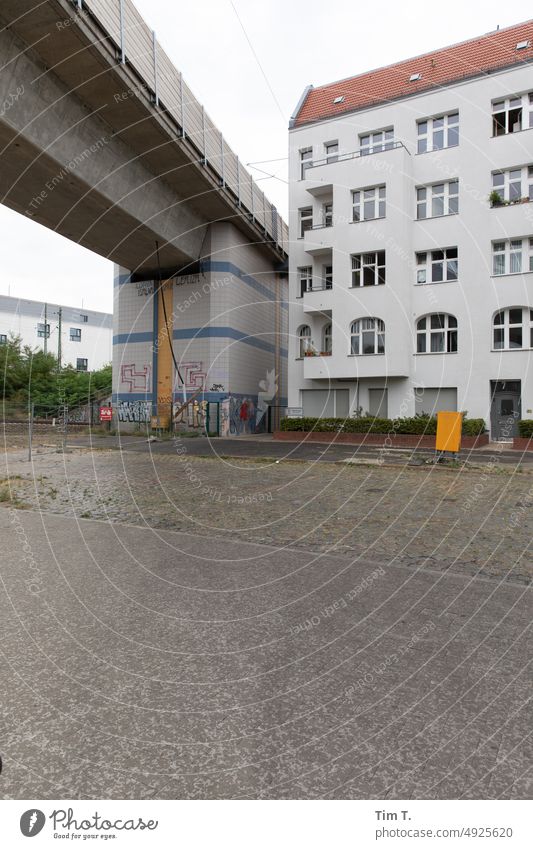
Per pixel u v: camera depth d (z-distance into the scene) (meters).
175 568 4.29
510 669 2.60
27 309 58.38
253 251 29.12
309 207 25.89
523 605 3.48
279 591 3.75
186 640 2.94
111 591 3.72
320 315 25.17
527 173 21.06
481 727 2.13
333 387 24.41
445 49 24.19
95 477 10.18
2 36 12.34
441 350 22.12
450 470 11.74
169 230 22.70
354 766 1.92
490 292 21.00
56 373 38.62
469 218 21.52
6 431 24.78
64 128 15.22
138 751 2.00
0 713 2.23
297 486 9.13
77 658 2.72
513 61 21.34
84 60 13.74
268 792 1.80
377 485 9.30
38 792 1.80
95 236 22.12
